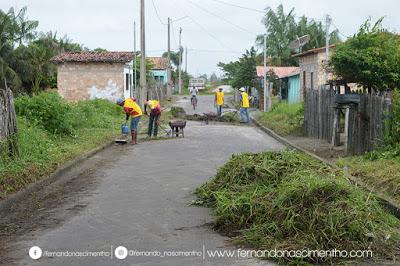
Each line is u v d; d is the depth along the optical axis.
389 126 11.10
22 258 6.16
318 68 31.61
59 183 10.96
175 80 85.06
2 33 40.12
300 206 6.60
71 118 17.72
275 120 25.30
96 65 35.31
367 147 12.23
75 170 12.64
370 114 12.04
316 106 17.95
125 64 35.84
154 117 20.34
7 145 11.00
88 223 7.70
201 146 17.28
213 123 28.03
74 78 35.50
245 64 49.06
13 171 10.14
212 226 7.37
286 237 6.36
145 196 9.52
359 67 14.60
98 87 35.41
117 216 8.07
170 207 8.60
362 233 6.20
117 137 19.23
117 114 27.61
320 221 6.30
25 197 9.60
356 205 6.62
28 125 14.88
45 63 41.34
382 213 6.92
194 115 31.47
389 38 15.06
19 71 40.16
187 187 10.25
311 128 18.61
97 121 21.80
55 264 5.93
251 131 23.36
